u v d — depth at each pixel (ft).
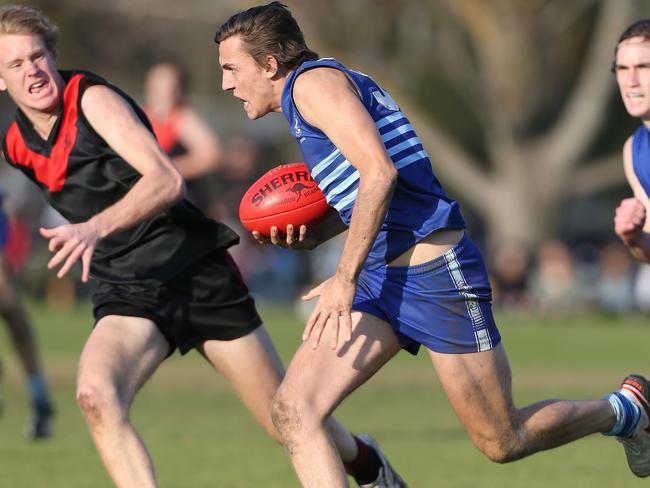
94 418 59.72
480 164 415.44
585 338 208.95
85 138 64.39
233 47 59.67
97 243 59.36
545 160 357.82
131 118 63.62
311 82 56.80
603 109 354.95
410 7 349.41
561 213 439.63
